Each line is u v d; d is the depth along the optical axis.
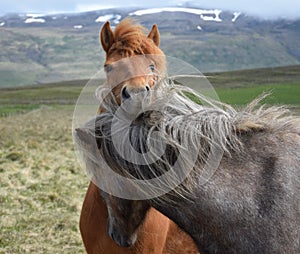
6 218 9.23
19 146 20.02
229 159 2.51
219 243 2.46
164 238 3.69
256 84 54.75
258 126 2.57
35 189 11.67
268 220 2.38
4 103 58.34
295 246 2.37
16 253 7.62
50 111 43.12
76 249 7.79
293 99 28.02
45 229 8.62
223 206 2.42
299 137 2.60
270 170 2.46
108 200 2.93
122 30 4.96
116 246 3.61
